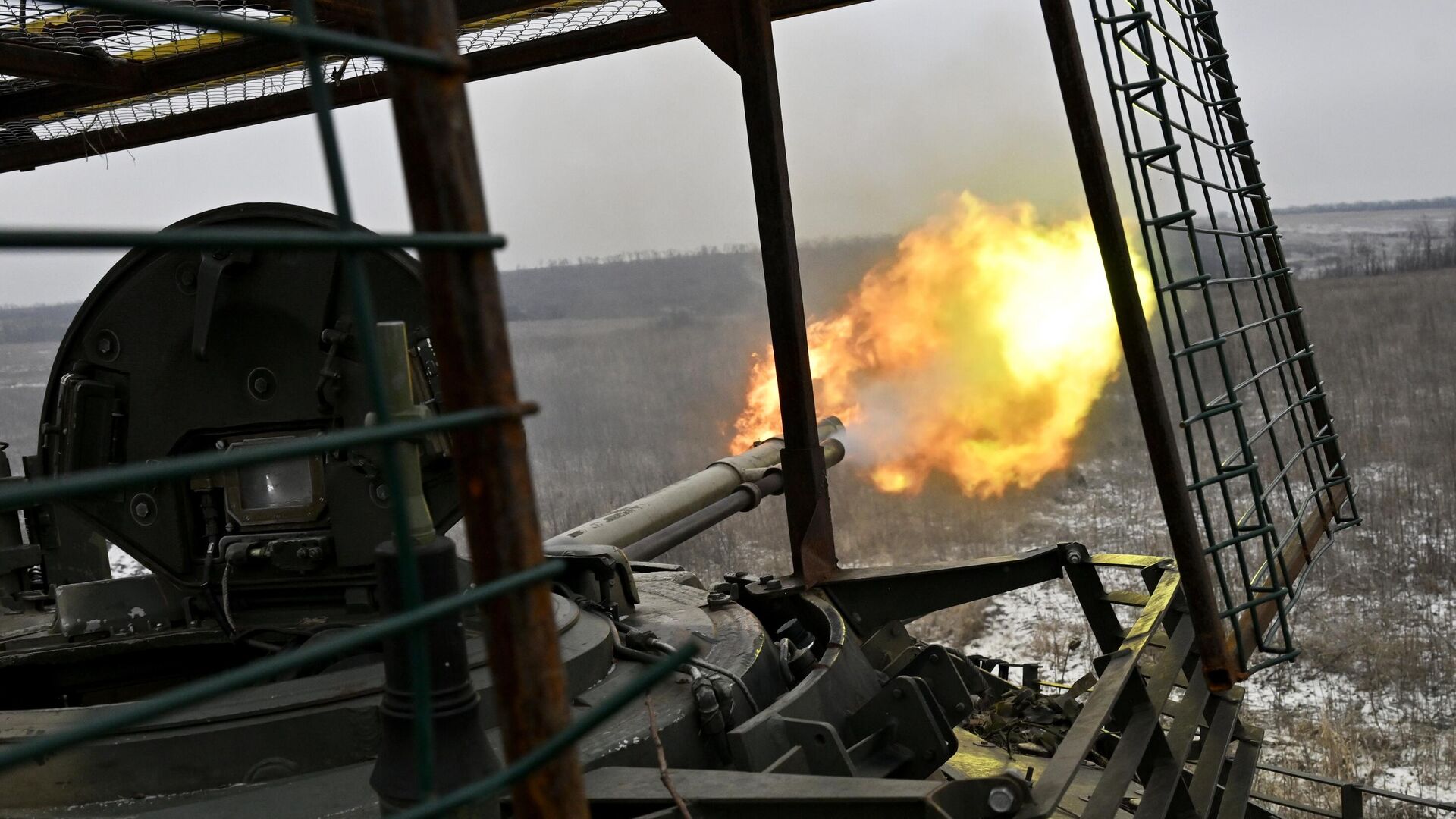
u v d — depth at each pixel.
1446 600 13.88
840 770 3.46
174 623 4.06
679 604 4.83
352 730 3.06
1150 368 3.85
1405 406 23.67
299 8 0.99
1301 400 5.27
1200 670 4.43
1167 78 3.85
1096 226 3.86
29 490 0.74
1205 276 3.82
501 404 1.15
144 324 3.79
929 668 4.57
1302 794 9.58
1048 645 12.95
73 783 2.96
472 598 1.04
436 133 1.13
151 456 3.88
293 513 3.79
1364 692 11.72
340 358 3.69
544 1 6.24
